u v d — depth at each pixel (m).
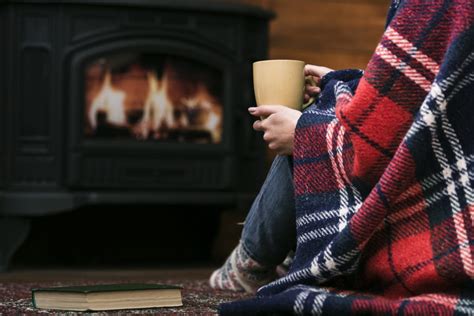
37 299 1.40
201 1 2.99
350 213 1.28
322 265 1.24
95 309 1.34
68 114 2.93
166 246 3.44
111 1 2.91
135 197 2.95
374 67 1.24
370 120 1.24
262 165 3.14
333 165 1.30
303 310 1.15
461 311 1.11
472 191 1.18
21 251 3.29
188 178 3.01
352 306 1.12
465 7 1.18
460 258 1.16
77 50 2.93
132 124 2.99
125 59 2.98
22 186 2.94
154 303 1.40
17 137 2.94
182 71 3.03
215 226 3.47
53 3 2.91
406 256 1.21
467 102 1.18
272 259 1.63
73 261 3.31
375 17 3.69
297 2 3.62
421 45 1.24
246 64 3.08
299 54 3.62
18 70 2.93
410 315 1.11
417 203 1.21
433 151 1.19
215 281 1.83
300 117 1.34
